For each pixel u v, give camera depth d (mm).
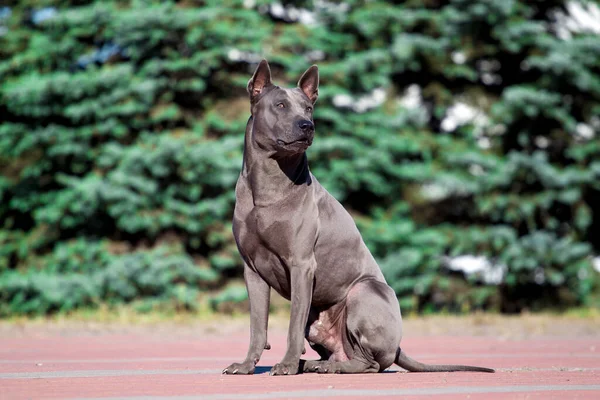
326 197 5785
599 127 19125
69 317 15148
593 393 4422
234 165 15820
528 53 18922
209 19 16172
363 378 5160
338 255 5699
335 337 5840
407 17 17953
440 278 17797
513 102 17875
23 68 16859
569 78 18141
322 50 17672
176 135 16281
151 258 15805
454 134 19328
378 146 17203
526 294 18953
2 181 16703
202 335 11336
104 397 4188
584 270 18094
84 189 15281
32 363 6629
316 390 4461
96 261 16219
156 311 15719
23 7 17234
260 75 5703
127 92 16031
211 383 4852
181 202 16250
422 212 19328
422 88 19312
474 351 8609
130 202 15570
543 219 19031
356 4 18203
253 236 5512
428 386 4699
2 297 16109
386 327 5516
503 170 17766
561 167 18906
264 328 5629
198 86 16422
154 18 15852
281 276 5605
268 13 18297
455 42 18422
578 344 9836
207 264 16625
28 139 16172
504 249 18031
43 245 16922
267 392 4375
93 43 17266
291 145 5312
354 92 17734
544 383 4957
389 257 17000
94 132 16391
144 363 6742
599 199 19094
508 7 17719
